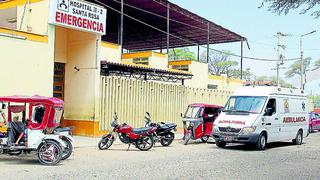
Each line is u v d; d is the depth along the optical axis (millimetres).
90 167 10711
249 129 15742
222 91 28578
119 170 10312
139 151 14945
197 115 18406
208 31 30953
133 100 21203
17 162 11359
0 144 11125
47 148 10992
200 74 31219
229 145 18094
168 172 10219
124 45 41688
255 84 18719
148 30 34375
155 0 25922
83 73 19438
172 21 30391
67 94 19953
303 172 10820
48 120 11188
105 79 19578
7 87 15031
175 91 24203
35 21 17000
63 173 9633
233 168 11203
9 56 15102
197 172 10344
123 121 20578
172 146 17172
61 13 16656
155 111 22641
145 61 27797
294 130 18906
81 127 19234
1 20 19938
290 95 18828
